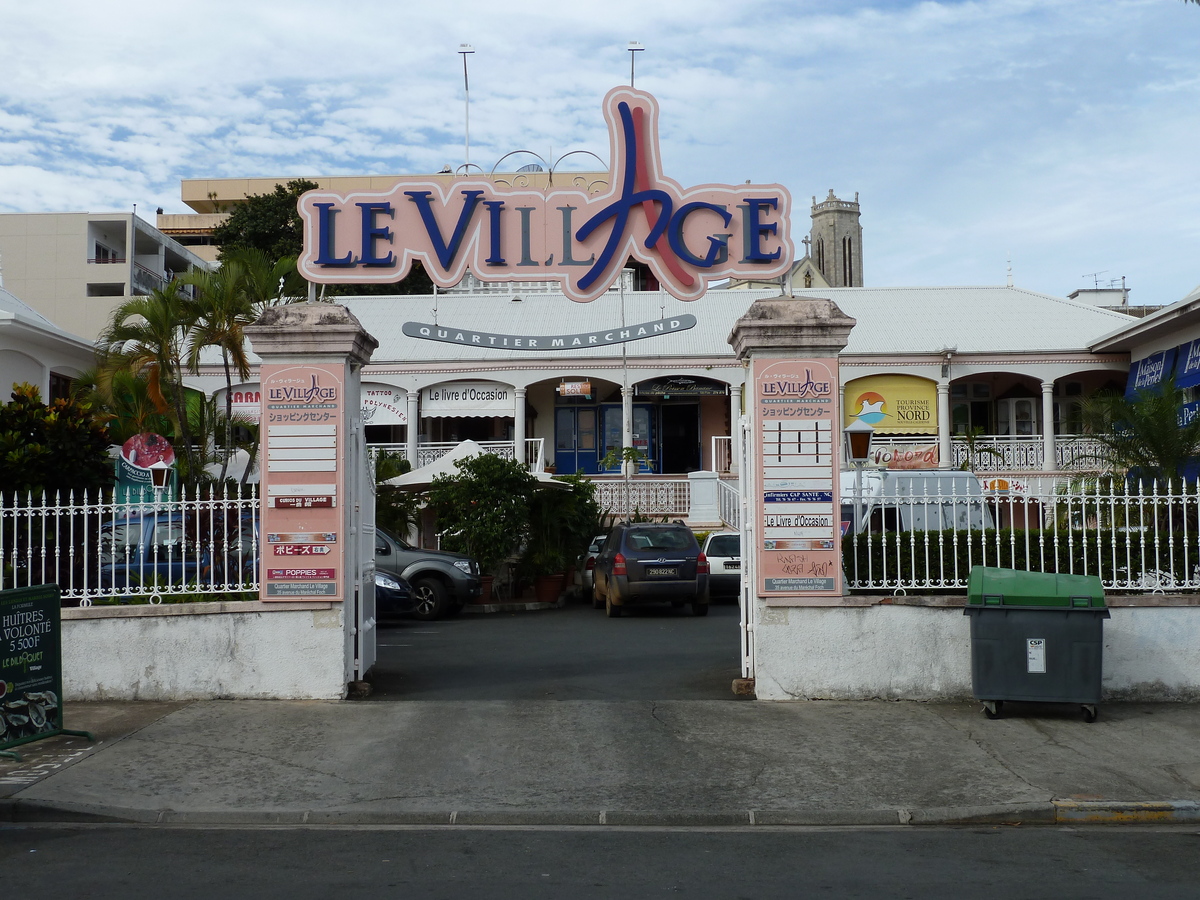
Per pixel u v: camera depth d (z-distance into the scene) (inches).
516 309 1280.8
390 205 443.5
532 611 791.1
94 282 1873.8
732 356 1159.0
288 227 1819.6
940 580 398.3
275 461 396.8
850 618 394.0
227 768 312.3
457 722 361.4
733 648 543.5
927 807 281.3
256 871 234.5
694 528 1056.2
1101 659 360.2
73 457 471.5
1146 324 980.6
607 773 308.7
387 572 701.9
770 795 290.8
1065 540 407.8
